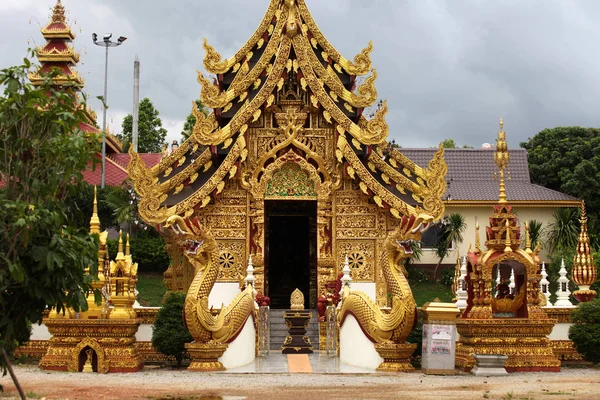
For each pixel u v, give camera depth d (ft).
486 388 49.49
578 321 70.85
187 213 73.10
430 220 60.29
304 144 76.79
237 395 46.24
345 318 67.92
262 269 76.28
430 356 58.54
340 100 76.59
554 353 70.64
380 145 76.89
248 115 74.28
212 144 73.05
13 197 39.45
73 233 40.45
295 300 74.95
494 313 65.82
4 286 37.78
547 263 148.25
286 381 54.03
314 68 75.46
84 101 41.39
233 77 80.64
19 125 39.40
